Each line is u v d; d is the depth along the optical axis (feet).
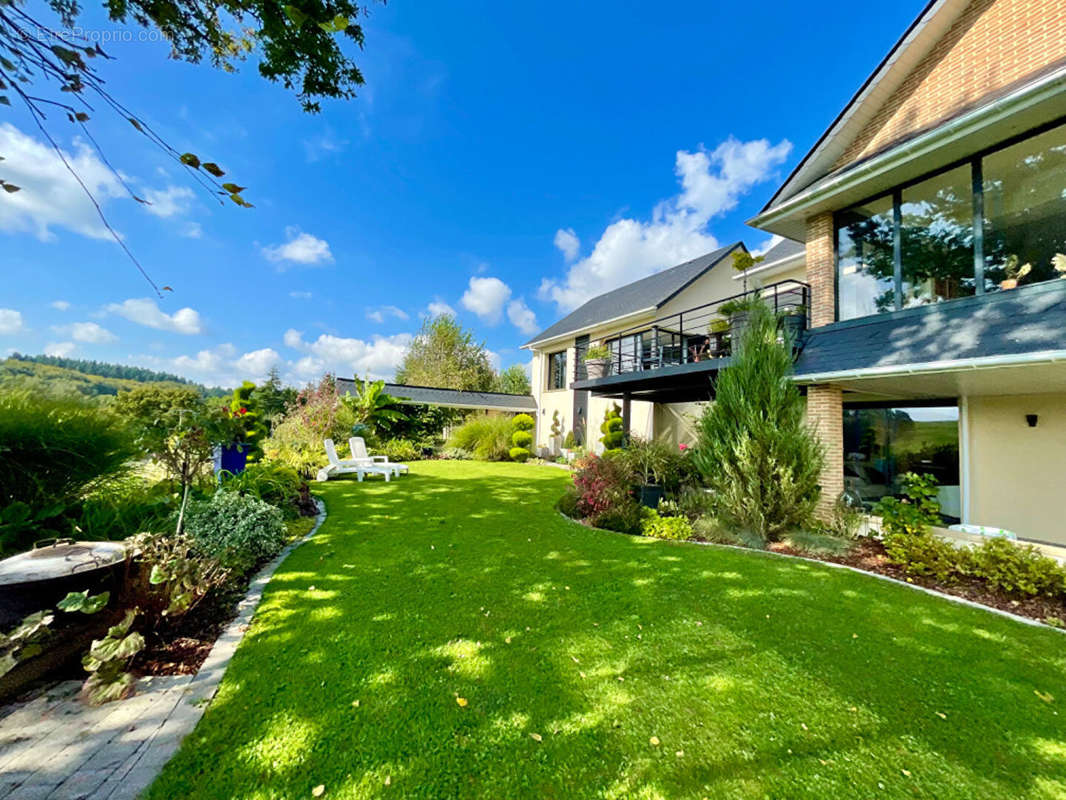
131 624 9.41
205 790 6.22
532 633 11.02
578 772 6.73
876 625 11.87
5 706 7.93
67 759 6.73
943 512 24.85
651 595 13.58
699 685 8.98
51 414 13.17
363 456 39.60
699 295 48.85
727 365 24.80
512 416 67.87
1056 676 9.59
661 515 23.89
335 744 7.14
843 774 6.80
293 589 13.38
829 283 23.70
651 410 46.98
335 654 9.77
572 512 25.70
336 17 6.36
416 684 8.77
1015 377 17.58
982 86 19.10
